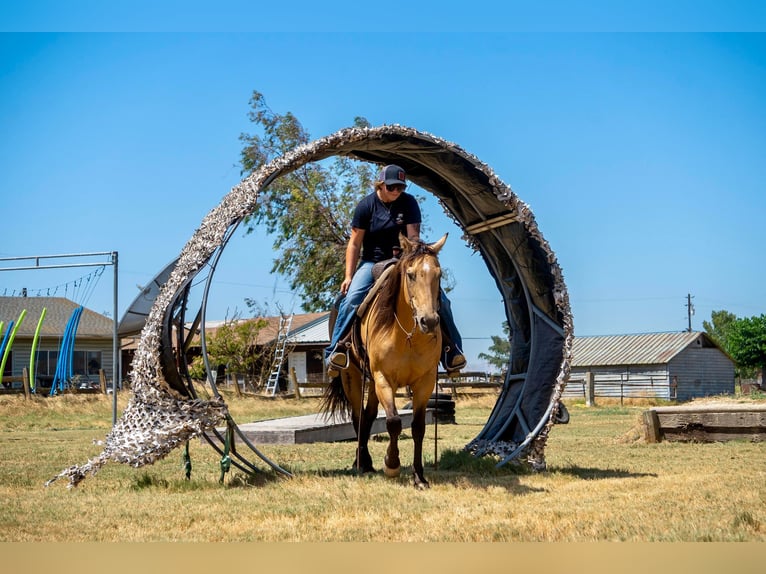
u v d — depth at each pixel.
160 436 7.77
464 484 7.90
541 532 5.57
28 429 19.77
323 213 38.09
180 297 8.47
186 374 8.68
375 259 8.86
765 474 8.32
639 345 52.56
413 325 7.50
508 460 9.11
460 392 35.56
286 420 16.42
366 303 8.20
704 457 10.23
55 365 42.47
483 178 9.45
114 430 8.27
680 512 6.17
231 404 28.53
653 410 12.75
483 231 10.45
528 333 10.42
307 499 7.04
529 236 9.65
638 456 10.64
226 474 8.79
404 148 9.26
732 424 12.18
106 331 43.97
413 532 5.66
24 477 8.70
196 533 5.68
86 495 7.43
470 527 5.79
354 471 9.17
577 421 20.52
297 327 52.25
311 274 37.81
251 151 37.94
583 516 6.12
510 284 10.48
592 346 55.25
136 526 5.92
